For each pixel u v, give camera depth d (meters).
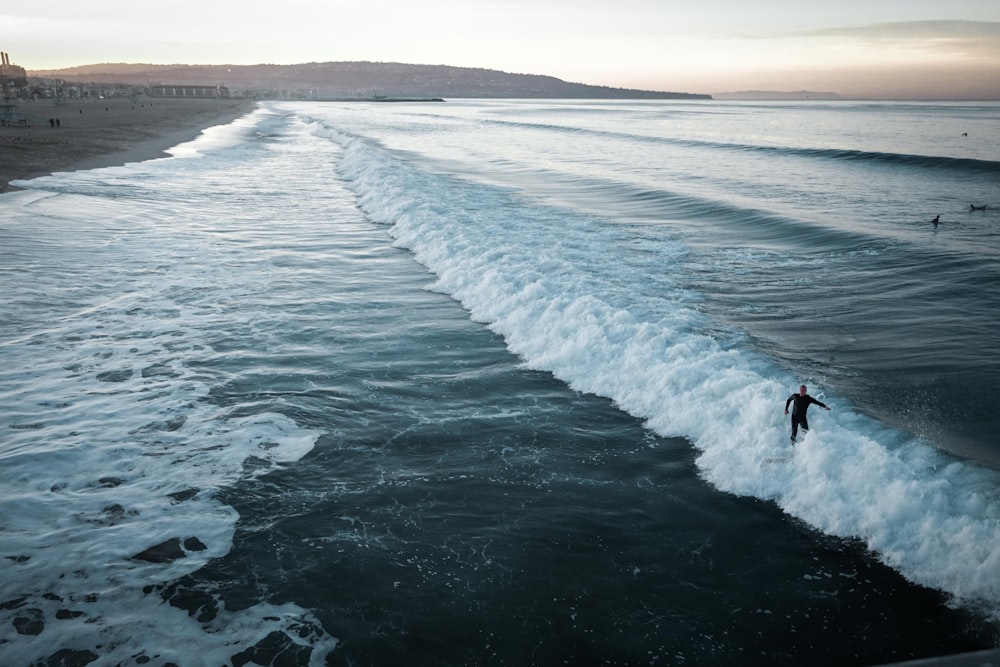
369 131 86.88
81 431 10.02
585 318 13.67
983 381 11.51
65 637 6.23
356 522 8.09
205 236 23.12
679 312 15.30
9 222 23.44
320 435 10.19
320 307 16.09
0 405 10.70
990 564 6.86
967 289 16.80
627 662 6.07
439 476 9.16
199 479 8.92
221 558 7.38
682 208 29.47
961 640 6.25
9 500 8.27
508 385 12.05
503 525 8.08
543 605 6.76
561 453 9.77
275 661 6.02
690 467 9.39
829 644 6.26
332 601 6.77
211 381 11.94
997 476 8.41
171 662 5.98
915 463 8.84
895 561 7.27
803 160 50.06
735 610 6.70
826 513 8.04
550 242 21.86
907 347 13.20
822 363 12.49
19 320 14.49
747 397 10.18
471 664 6.03
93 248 20.80
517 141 71.56
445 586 7.01
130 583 6.96
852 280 18.06
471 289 16.84
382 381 12.15
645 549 7.64
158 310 15.50
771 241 23.11
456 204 28.28
